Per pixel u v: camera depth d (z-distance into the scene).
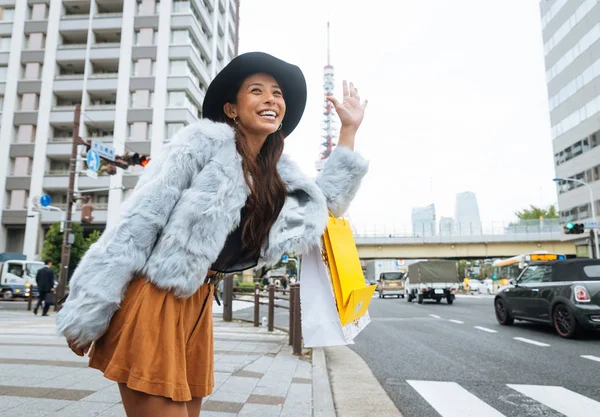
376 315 13.82
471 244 43.62
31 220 32.50
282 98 1.51
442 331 9.38
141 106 32.94
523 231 42.09
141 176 1.24
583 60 36.12
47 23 35.00
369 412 3.56
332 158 1.66
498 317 10.50
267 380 4.36
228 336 7.74
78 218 32.38
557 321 8.24
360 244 45.00
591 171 35.03
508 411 3.63
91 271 1.08
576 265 8.38
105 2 35.12
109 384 3.77
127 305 1.13
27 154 33.31
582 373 5.14
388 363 5.86
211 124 1.33
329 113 131.12
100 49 34.06
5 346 5.82
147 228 1.11
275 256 1.40
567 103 38.69
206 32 38.84
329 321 1.50
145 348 1.09
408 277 24.59
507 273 25.86
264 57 1.45
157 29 33.88
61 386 3.68
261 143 1.49
